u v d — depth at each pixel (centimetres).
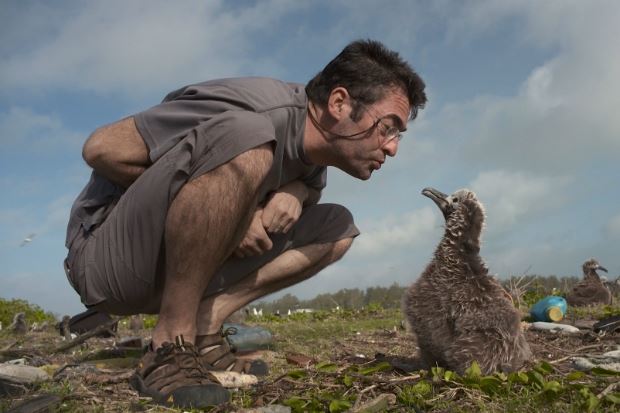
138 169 154
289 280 178
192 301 146
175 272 144
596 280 433
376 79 151
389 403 133
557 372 157
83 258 159
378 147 156
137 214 148
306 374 152
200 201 140
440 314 170
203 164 141
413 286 181
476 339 163
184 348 141
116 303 159
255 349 224
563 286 504
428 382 142
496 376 147
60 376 160
